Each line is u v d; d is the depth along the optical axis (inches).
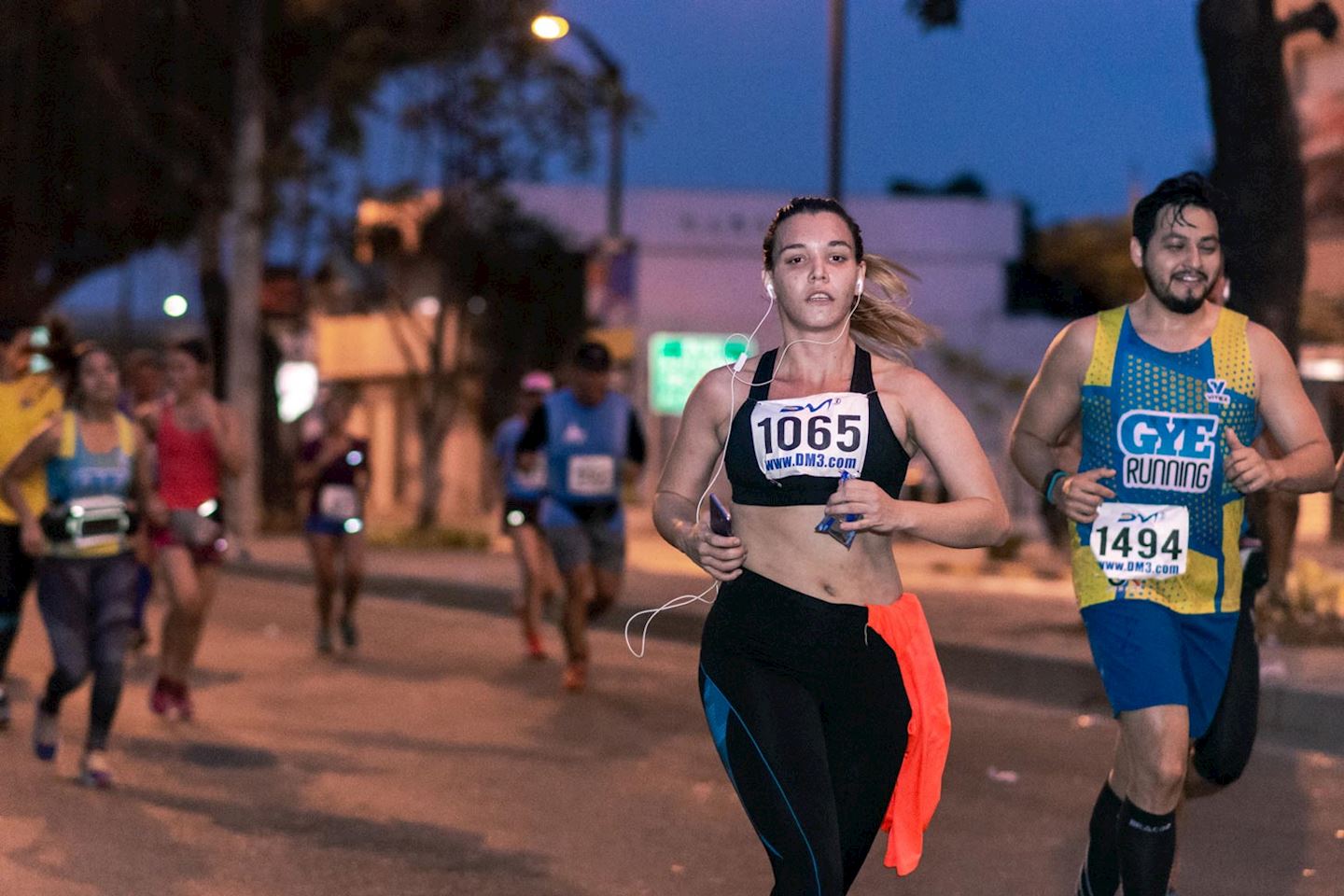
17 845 317.1
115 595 377.7
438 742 438.9
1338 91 1556.3
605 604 549.3
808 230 202.8
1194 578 243.8
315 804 360.2
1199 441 243.3
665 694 529.0
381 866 307.6
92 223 1748.3
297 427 1508.4
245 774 391.2
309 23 1389.0
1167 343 246.5
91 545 373.7
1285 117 605.3
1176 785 233.3
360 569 625.0
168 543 464.8
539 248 1637.6
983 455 201.3
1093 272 2252.7
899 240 2113.7
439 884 296.0
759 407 203.3
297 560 1045.8
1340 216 1566.2
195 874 299.3
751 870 309.0
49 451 376.2
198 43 1485.0
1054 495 244.4
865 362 204.8
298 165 1282.0
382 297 1439.5
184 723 461.4
